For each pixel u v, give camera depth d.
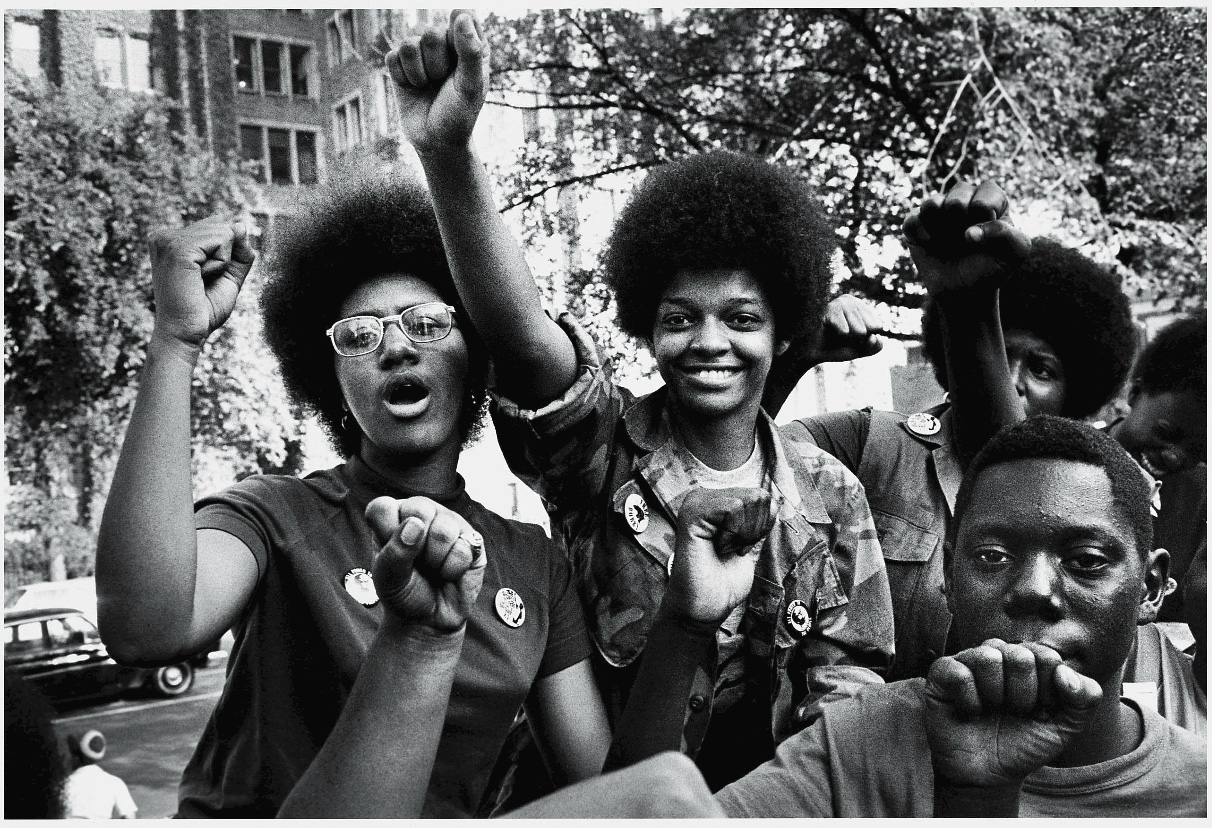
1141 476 1.68
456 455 1.87
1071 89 6.44
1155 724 1.73
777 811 1.57
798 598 1.96
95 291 11.12
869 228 6.41
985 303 2.10
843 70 6.88
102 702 9.52
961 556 1.67
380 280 1.89
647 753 1.54
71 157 11.45
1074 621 1.58
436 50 1.59
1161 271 6.66
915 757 1.56
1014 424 1.72
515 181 6.86
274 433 11.30
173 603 1.40
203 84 13.43
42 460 11.41
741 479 2.01
